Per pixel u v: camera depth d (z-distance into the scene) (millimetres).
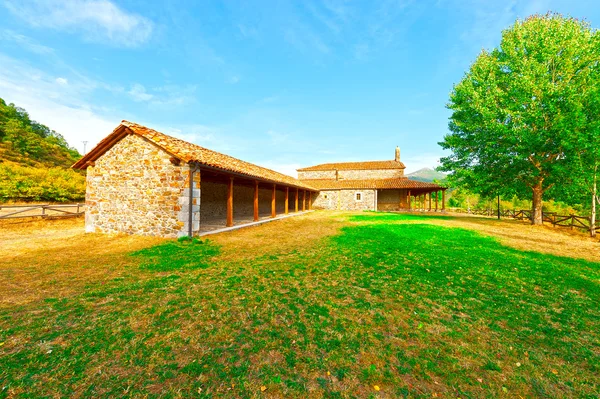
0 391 1928
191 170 8695
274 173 20062
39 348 2496
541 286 4816
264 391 2051
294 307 3598
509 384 2279
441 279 5035
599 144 10250
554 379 2377
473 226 13172
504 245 8578
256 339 2779
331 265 5770
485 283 4910
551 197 15977
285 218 16469
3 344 2541
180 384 2084
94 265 5539
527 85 13047
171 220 8773
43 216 12227
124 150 9484
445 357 2619
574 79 13328
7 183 15055
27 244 7711
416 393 2109
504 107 14805
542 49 13328
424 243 8422
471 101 15930
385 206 28594
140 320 3111
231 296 3918
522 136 12906
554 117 12312
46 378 2092
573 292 4570
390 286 4570
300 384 2143
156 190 8992
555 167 12312
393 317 3436
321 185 29078
